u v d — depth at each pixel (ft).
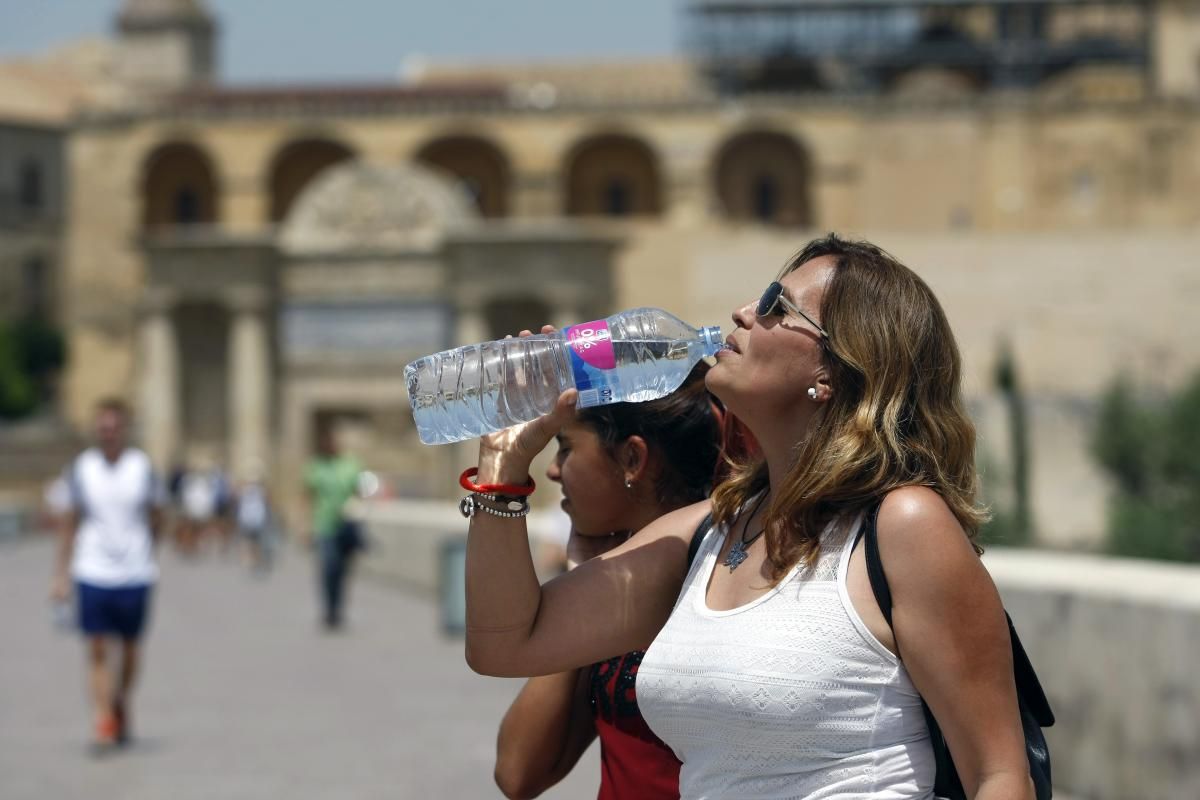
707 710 12.60
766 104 327.47
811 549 12.58
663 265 277.85
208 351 272.92
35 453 293.23
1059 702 36.35
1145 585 34.30
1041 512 164.25
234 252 257.55
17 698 56.39
